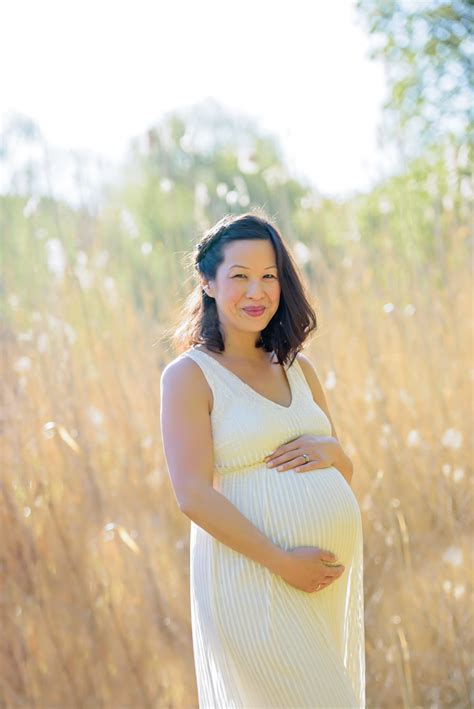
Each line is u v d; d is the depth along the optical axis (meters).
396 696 3.95
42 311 4.68
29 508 4.15
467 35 9.09
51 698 3.96
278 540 2.48
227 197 5.10
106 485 4.36
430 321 4.88
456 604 4.03
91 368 4.70
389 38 9.24
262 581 2.46
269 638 2.43
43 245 4.89
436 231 5.18
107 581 4.15
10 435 4.29
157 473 4.49
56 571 4.12
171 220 5.19
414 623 4.05
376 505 4.36
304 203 5.33
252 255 2.53
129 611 4.10
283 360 2.71
